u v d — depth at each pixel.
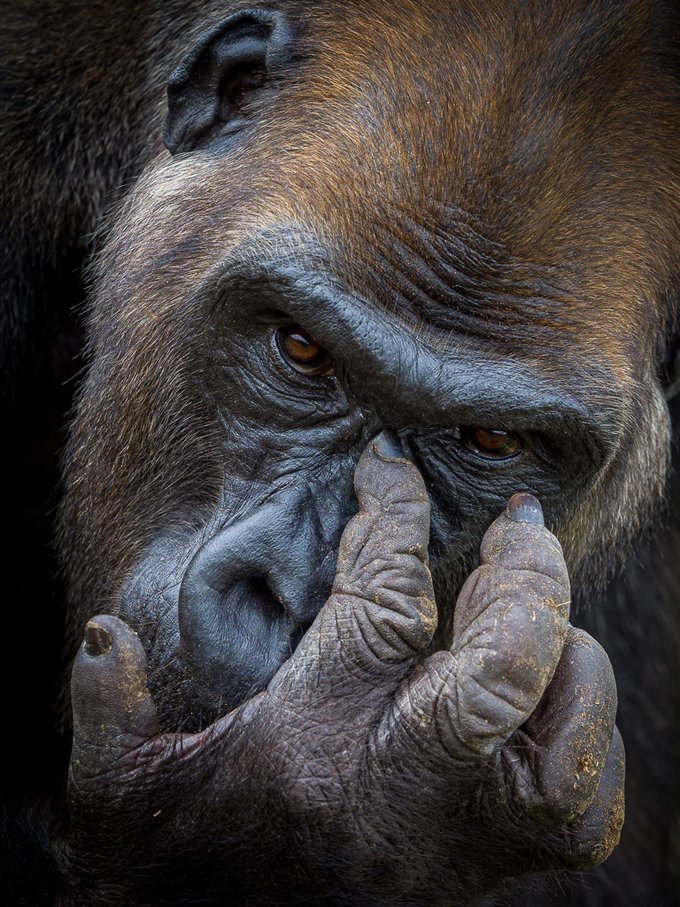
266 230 7.77
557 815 7.09
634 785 13.30
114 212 10.48
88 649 7.14
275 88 8.57
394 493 7.11
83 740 7.22
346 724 7.01
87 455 9.45
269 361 7.90
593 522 9.42
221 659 7.05
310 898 7.32
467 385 7.37
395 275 7.52
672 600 13.20
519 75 7.52
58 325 11.87
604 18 7.63
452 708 6.75
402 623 6.89
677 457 12.50
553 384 7.48
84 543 9.42
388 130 7.74
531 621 6.67
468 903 7.73
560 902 13.05
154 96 10.52
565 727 7.11
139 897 7.55
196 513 8.30
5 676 11.89
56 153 10.96
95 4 10.85
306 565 7.21
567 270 7.57
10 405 11.47
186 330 8.38
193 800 7.22
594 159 7.61
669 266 8.31
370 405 7.57
